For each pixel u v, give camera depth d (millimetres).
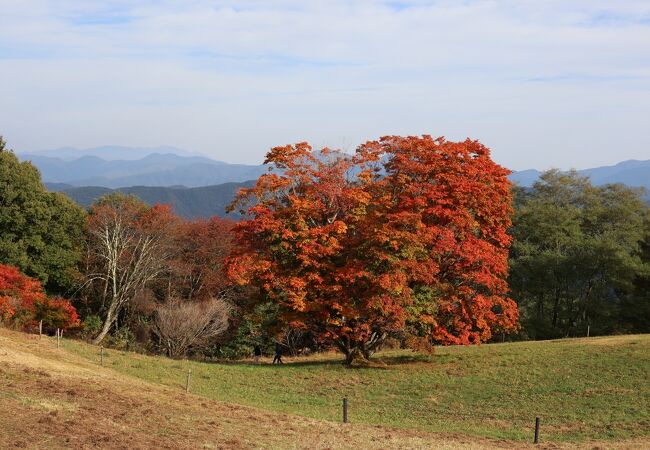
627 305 57500
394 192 36781
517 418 25953
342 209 36562
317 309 34750
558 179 79375
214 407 22641
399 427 24172
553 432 23953
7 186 49000
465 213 34312
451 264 35844
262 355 52781
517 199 81938
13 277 38688
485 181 35969
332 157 36719
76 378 23219
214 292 59656
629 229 63062
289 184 35656
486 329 35219
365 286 34281
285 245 34188
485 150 37125
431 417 26391
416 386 31156
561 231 62000
